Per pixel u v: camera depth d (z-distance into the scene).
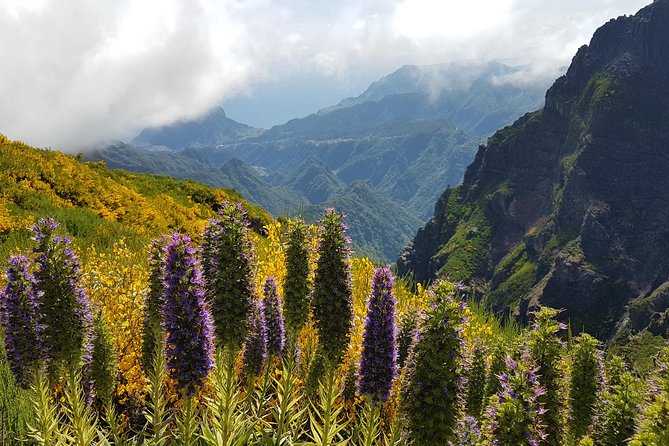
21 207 20.31
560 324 5.71
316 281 6.27
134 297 9.32
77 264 5.63
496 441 4.48
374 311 5.73
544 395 5.41
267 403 7.78
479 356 7.66
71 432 6.43
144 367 6.93
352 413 7.80
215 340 5.79
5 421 6.76
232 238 5.81
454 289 5.22
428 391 4.97
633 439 4.66
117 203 25.58
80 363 5.68
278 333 7.37
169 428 6.93
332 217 6.34
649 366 5.80
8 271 5.52
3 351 8.08
